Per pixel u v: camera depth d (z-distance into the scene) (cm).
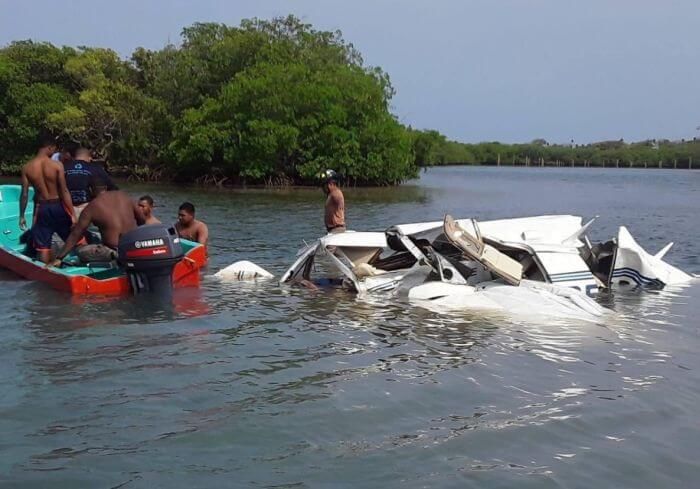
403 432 556
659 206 3262
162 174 5334
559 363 738
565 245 1109
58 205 1145
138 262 1002
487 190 4781
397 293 1072
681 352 784
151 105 5334
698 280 1202
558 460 512
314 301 1022
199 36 5825
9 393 627
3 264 1159
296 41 6006
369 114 4944
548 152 13112
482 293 1003
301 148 4822
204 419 577
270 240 1725
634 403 626
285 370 703
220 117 4834
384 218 2567
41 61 5756
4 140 5612
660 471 499
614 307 998
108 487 465
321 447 527
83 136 5416
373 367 718
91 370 691
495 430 562
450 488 467
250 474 484
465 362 737
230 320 902
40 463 497
